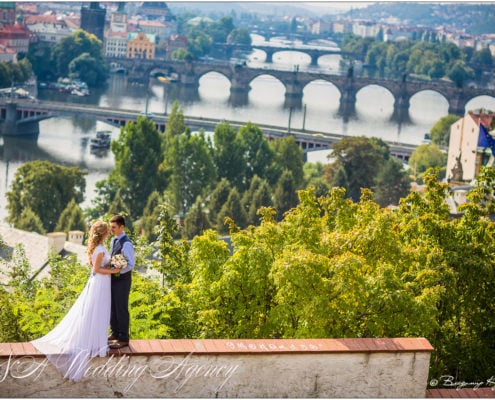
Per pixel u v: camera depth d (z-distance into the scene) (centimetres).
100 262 3114
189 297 5584
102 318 3092
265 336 5172
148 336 4341
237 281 5259
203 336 5291
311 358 3219
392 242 5253
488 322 5681
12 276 7019
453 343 5594
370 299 4578
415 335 4688
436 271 5384
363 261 4709
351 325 4578
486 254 5756
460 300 5675
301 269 4497
